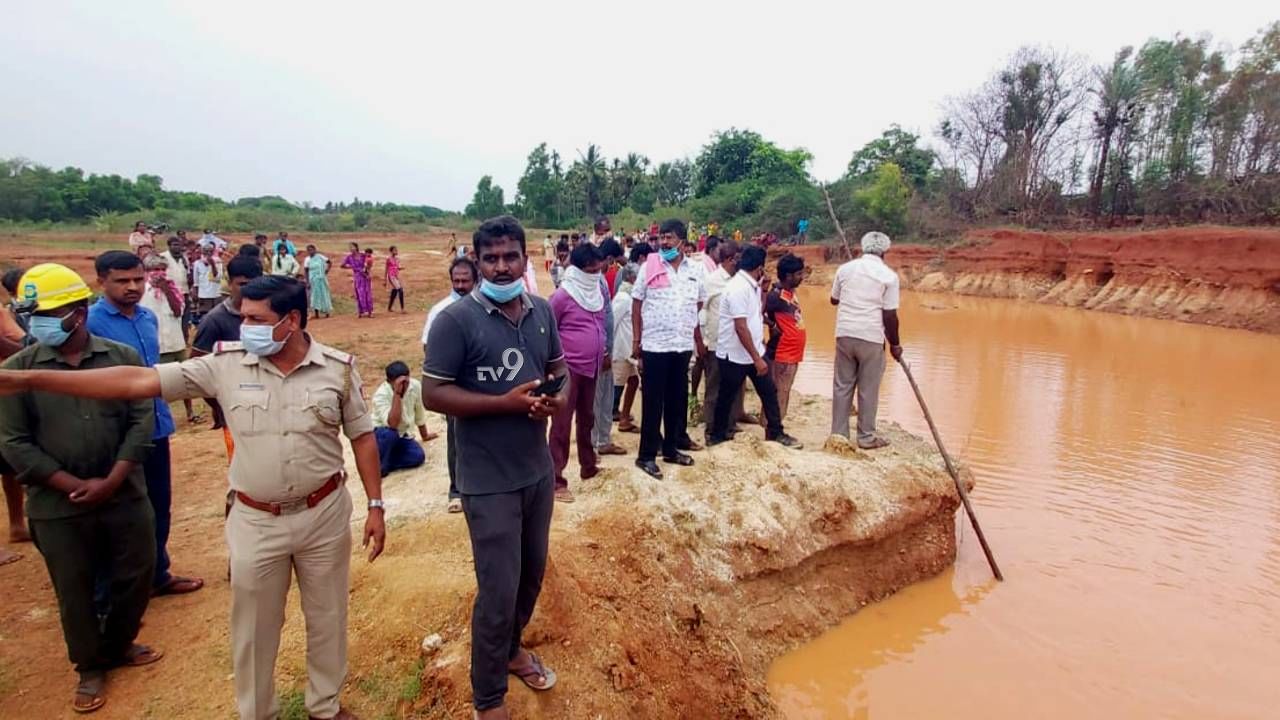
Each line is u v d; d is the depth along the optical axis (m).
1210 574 6.78
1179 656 5.62
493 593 3.22
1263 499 8.41
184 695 3.79
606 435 6.77
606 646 4.29
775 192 48.22
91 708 3.69
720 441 7.27
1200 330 20.56
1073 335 19.89
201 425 8.84
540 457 3.36
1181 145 30.66
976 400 12.70
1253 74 28.11
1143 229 29.06
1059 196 36.06
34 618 4.50
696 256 9.73
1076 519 7.91
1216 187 28.31
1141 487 8.77
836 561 6.41
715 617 5.34
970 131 39.25
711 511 5.87
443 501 5.75
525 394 3.11
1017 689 5.32
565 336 5.50
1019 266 29.78
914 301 28.48
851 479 6.71
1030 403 12.51
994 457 9.78
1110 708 5.08
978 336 19.75
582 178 78.56
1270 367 15.56
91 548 3.71
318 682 3.49
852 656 5.79
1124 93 32.31
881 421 9.11
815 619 6.10
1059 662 5.59
